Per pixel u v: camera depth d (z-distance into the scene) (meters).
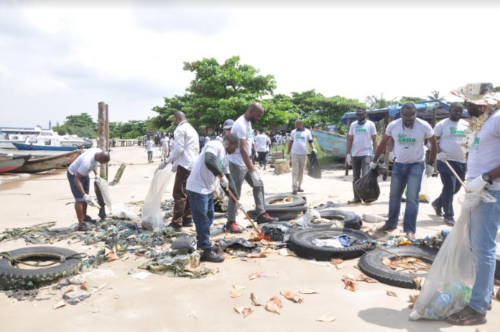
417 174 5.66
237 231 6.30
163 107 55.66
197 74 31.44
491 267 3.18
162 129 56.09
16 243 5.89
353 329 3.16
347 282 4.08
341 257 4.93
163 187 6.50
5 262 4.45
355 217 6.48
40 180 15.52
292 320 3.33
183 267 4.47
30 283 4.09
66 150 26.86
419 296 3.32
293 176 10.12
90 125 114.12
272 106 29.70
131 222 6.91
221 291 3.98
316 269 4.61
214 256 4.91
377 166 6.52
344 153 19.55
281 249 5.34
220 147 5.06
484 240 3.17
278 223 6.30
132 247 5.47
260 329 3.19
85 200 6.38
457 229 3.25
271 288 4.04
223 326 3.25
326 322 3.29
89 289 4.04
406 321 3.29
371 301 3.69
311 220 6.55
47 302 3.78
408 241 5.19
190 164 6.40
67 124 105.00
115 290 4.04
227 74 29.39
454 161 6.38
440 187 10.78
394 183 5.91
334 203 8.77
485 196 3.11
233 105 28.36
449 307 3.22
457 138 6.29
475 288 3.20
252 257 5.06
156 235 5.97
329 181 13.17
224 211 7.88
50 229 6.73
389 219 6.04
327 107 44.81
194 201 4.88
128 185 13.02
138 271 4.59
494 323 3.22
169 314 3.48
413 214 5.71
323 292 3.92
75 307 3.64
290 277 4.36
